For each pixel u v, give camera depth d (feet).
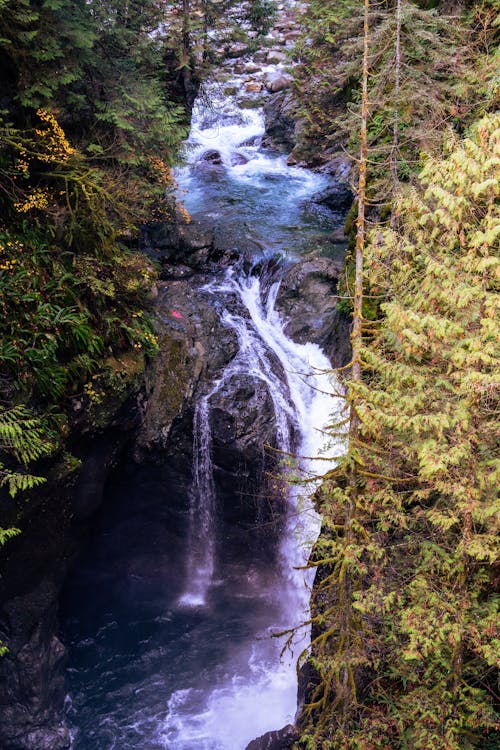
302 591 41.60
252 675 38.06
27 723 33.53
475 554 18.83
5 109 35.32
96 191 37.96
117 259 38.70
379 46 32.53
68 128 40.98
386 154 35.12
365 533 21.85
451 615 19.84
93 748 34.12
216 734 34.73
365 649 23.17
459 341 18.08
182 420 40.01
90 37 37.22
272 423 41.19
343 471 22.47
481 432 19.20
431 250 19.90
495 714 19.71
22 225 34.58
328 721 24.49
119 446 37.88
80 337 33.58
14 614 32.96
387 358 22.09
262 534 42.39
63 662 36.11
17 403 30.14
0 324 30.55
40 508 31.96
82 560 41.55
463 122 33.42
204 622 41.68
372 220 37.45
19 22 34.27
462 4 36.86
